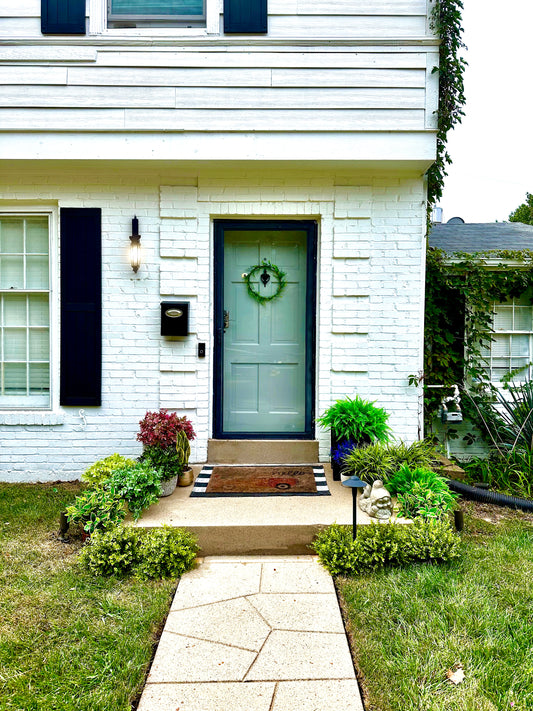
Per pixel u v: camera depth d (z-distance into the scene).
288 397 5.00
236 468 4.61
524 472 5.03
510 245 6.25
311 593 2.89
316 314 4.87
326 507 3.70
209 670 2.24
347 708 2.01
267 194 4.68
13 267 4.93
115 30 4.50
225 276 4.95
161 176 4.68
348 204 4.67
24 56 4.38
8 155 4.42
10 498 4.31
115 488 3.46
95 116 4.40
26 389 4.97
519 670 2.20
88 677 2.16
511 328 5.98
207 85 4.38
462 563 3.17
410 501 3.59
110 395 4.77
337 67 4.37
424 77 4.38
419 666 2.22
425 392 5.54
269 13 4.40
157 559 3.03
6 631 2.46
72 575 3.03
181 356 4.74
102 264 4.73
